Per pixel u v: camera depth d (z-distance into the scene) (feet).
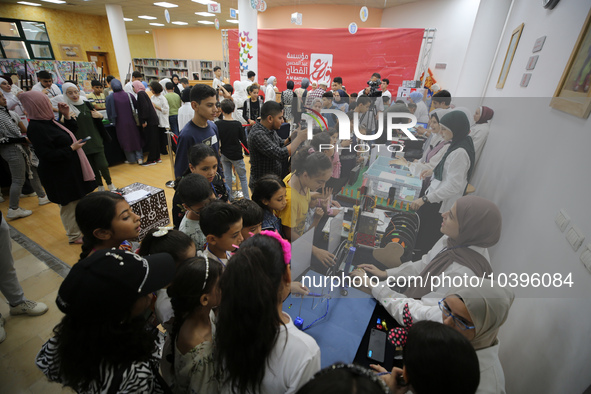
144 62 37.70
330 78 19.10
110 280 2.16
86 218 3.37
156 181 12.50
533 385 2.94
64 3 25.61
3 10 26.40
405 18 20.85
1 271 5.18
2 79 10.90
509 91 5.97
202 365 2.40
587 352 2.27
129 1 22.90
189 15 29.09
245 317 1.92
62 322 2.30
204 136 6.70
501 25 9.66
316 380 1.41
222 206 3.60
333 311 3.32
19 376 4.62
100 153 10.05
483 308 2.42
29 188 10.73
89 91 22.41
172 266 2.63
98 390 2.29
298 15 14.60
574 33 3.61
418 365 2.04
